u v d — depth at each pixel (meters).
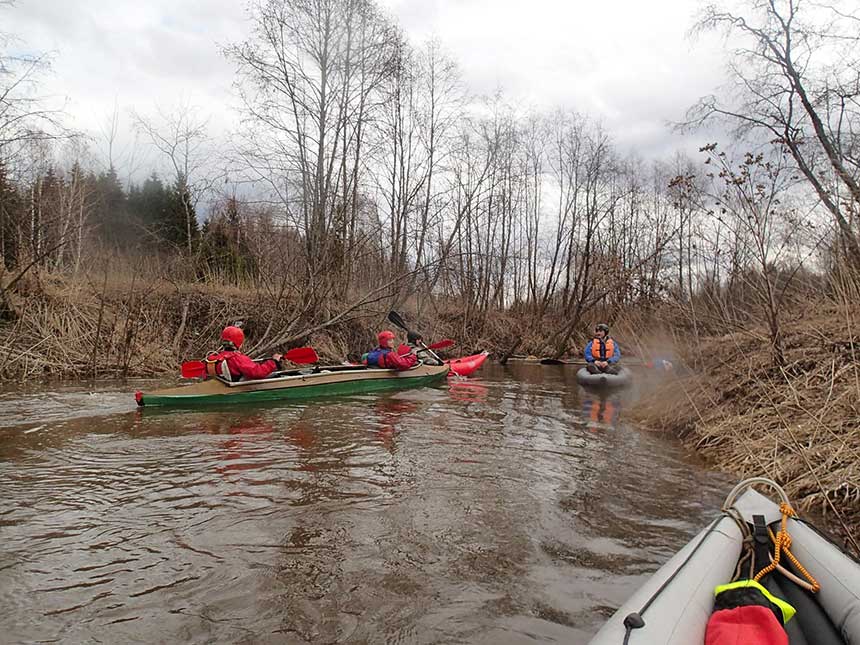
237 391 8.62
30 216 13.09
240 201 14.10
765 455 5.50
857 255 7.33
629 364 15.27
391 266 15.85
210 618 2.82
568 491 4.92
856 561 2.58
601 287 17.91
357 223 15.04
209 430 6.83
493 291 25.95
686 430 7.32
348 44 13.68
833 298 7.94
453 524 4.09
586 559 3.58
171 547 3.60
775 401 6.51
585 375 12.38
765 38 13.84
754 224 7.30
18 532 3.77
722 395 7.42
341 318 13.43
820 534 2.90
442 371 12.97
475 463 5.72
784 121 13.71
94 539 3.69
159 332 13.13
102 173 20.62
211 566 3.36
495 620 2.86
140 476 4.99
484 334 22.50
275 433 6.77
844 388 5.94
